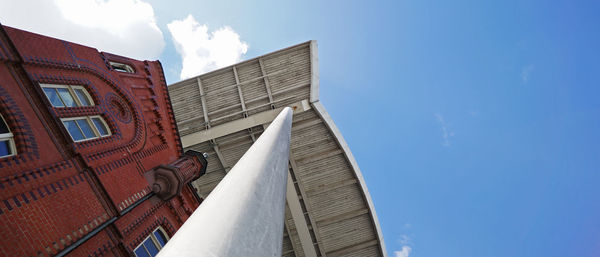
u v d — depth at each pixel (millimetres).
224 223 2326
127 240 8133
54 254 6102
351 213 19719
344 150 18578
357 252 20266
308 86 18172
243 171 3377
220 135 18047
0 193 5555
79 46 9242
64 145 7262
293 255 20328
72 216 6695
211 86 18516
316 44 17688
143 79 11711
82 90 8875
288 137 6973
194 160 11914
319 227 19922
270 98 18156
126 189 8477
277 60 18125
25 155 6285
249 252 2301
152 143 10789
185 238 2109
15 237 5566
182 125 18516
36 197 6094
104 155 8188
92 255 7008
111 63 10719
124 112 10008
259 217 2732
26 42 7312
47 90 7719
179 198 10812
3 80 6531
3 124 6324
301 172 19281
